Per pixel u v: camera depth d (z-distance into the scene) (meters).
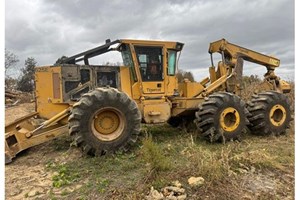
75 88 6.38
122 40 6.69
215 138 6.68
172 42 7.19
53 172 5.12
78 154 6.01
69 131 5.64
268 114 7.60
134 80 6.93
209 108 6.69
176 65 7.40
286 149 6.33
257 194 4.23
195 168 4.77
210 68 8.55
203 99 7.53
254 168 5.05
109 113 5.91
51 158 5.90
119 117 5.95
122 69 6.83
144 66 6.95
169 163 4.89
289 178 4.80
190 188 4.23
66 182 4.60
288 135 7.77
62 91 6.27
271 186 4.50
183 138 7.14
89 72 6.50
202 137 7.17
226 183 4.45
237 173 4.82
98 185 4.45
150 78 7.01
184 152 5.79
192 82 7.80
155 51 7.05
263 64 9.04
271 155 5.77
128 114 5.95
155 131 8.03
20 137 5.89
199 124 6.79
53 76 6.40
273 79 9.14
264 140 7.25
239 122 6.92
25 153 6.32
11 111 13.98
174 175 4.55
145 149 5.15
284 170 5.08
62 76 6.26
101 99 5.70
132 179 4.60
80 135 5.56
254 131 7.77
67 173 4.97
